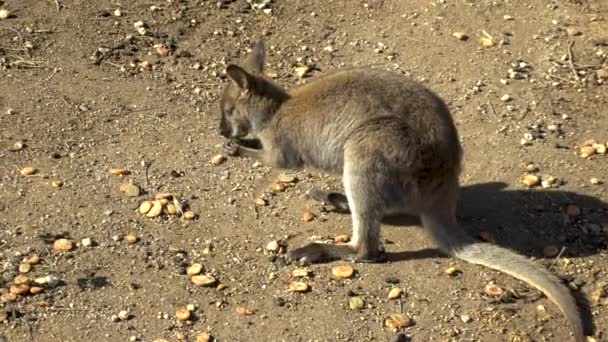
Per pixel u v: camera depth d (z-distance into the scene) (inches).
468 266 173.3
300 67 201.9
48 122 191.8
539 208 180.4
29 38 204.2
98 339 165.8
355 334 166.6
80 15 208.2
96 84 198.1
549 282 169.0
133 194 181.8
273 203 181.8
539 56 203.9
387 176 169.8
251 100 177.6
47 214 178.9
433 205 172.6
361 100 171.9
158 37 205.8
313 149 175.6
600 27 208.4
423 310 168.9
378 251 173.3
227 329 166.9
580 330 165.0
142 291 170.6
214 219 179.2
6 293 169.6
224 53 204.1
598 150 187.8
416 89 172.7
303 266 173.5
